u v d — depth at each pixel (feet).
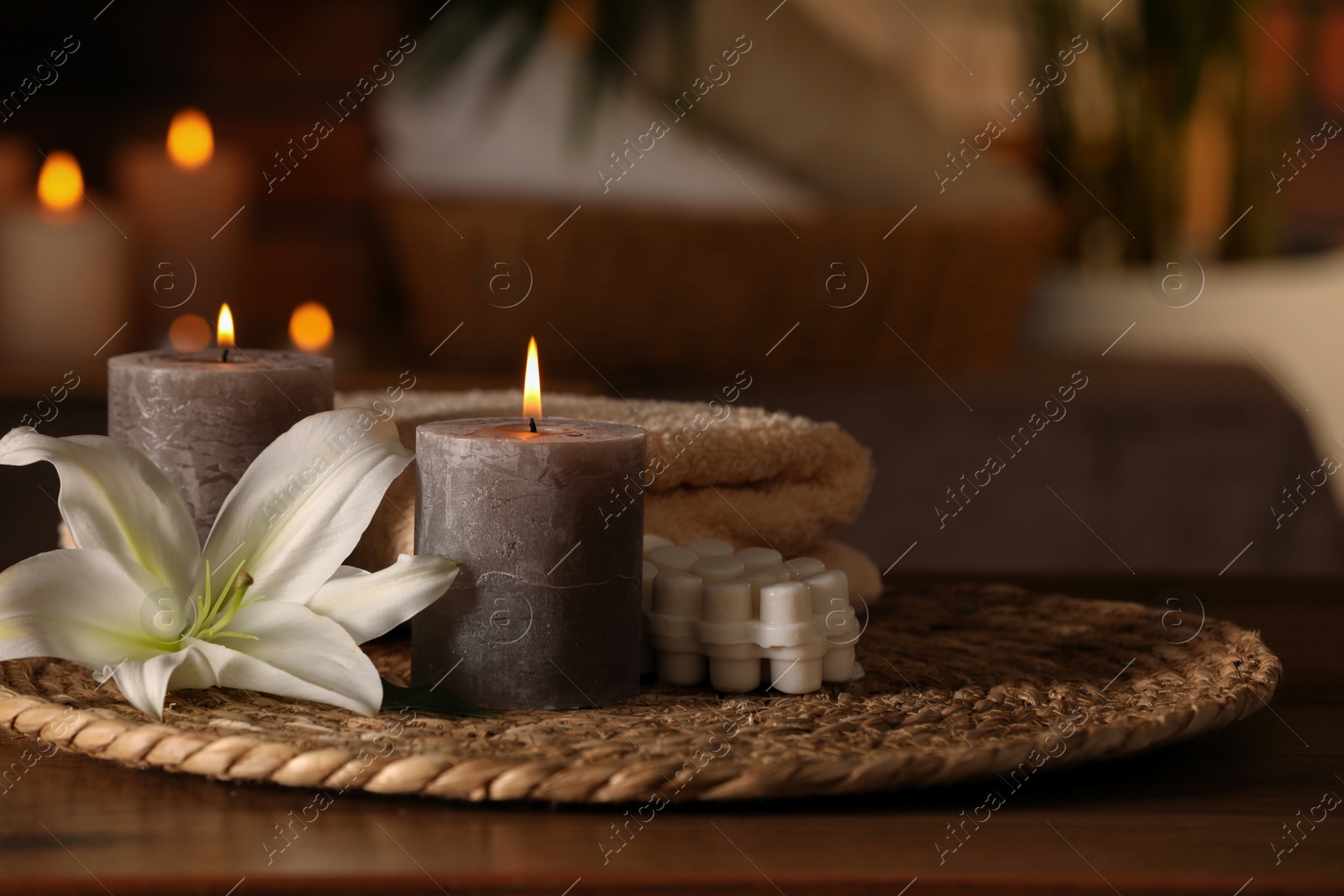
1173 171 7.27
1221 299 6.86
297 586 3.30
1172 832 3.11
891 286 5.94
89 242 5.16
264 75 7.91
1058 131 7.41
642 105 6.14
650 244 5.61
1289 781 3.25
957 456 5.95
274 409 3.45
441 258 5.66
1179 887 3.01
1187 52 7.09
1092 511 6.02
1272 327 6.87
